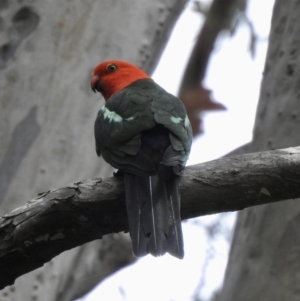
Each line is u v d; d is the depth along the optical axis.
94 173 12.38
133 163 9.24
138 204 8.89
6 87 12.23
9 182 11.65
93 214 9.02
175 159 9.18
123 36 13.37
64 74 12.55
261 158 8.99
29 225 8.89
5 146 11.86
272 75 12.95
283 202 12.03
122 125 9.93
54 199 8.85
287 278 11.74
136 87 11.61
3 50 12.54
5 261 9.17
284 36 13.05
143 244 8.59
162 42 14.27
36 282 11.62
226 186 9.02
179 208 8.85
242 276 12.07
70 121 12.32
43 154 11.92
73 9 12.98
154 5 13.88
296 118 12.36
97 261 15.27
